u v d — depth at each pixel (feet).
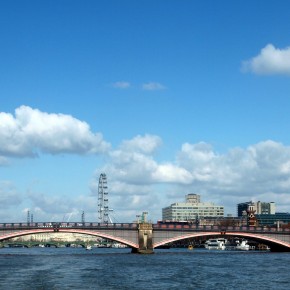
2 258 618.03
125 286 311.47
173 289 301.43
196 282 336.70
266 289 305.12
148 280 345.31
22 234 648.79
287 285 324.19
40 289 292.20
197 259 588.09
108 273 390.83
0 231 647.15
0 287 299.38
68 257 636.89
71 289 294.66
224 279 356.38
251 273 401.49
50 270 416.05
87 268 438.40
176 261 545.85
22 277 356.79
